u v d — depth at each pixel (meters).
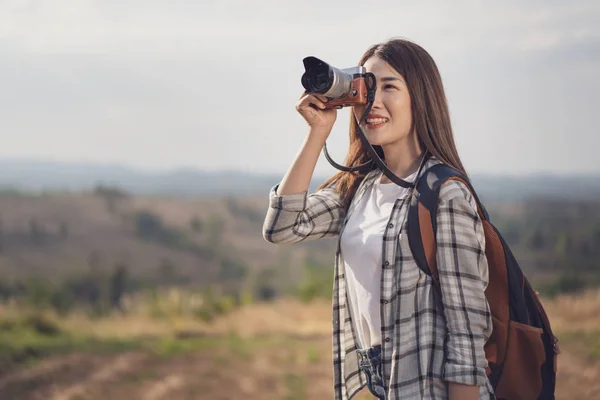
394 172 2.15
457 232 1.90
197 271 83.75
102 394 6.82
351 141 2.30
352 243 2.07
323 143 2.17
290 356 8.46
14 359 8.11
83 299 45.34
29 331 10.09
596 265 51.53
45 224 94.56
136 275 75.38
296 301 14.43
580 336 8.70
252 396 6.67
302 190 2.17
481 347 1.88
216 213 129.38
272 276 57.50
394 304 1.94
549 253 63.00
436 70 2.09
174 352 8.73
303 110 2.14
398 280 1.94
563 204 112.69
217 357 8.44
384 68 2.07
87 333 10.45
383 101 2.06
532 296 2.03
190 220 118.75
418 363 1.91
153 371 7.73
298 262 86.38
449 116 2.10
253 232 118.12
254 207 142.75
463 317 1.88
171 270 77.50
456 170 1.99
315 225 2.25
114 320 12.12
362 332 2.09
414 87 2.05
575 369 6.86
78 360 8.15
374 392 2.04
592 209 105.38
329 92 2.01
